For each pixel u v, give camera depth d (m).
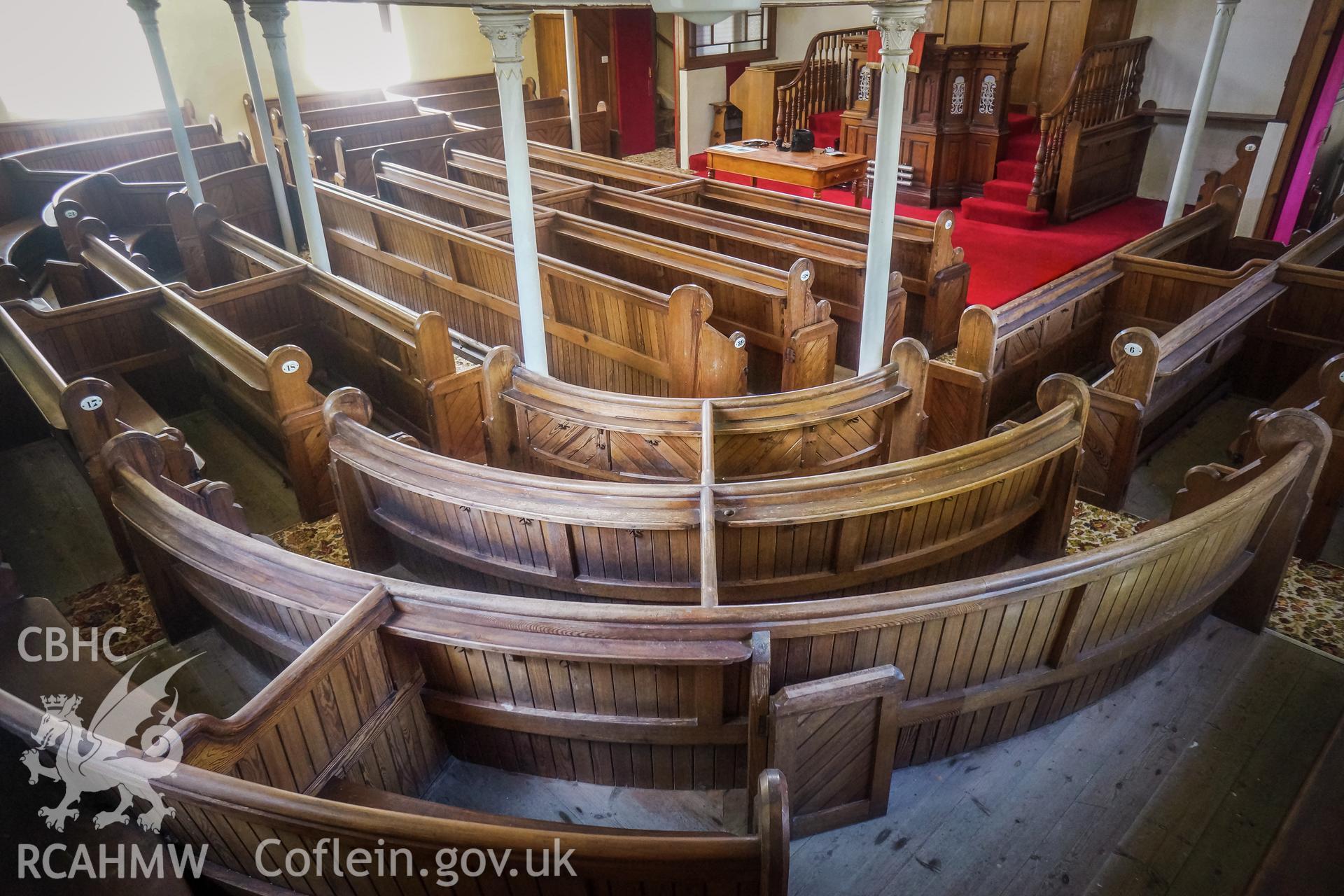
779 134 12.11
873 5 4.88
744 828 2.98
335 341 6.71
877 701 2.65
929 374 5.16
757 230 7.14
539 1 4.95
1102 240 9.56
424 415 5.79
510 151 5.29
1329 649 3.74
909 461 3.52
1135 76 10.52
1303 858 2.18
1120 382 4.74
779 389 6.35
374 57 13.90
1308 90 9.28
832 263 6.59
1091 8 10.27
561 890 2.08
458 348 6.16
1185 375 5.39
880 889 2.76
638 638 2.63
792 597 3.73
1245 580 3.72
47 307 6.29
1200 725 3.34
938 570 4.11
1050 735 3.31
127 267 6.79
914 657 2.85
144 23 7.83
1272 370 6.25
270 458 5.89
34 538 5.03
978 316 4.88
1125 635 3.25
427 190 8.66
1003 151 10.74
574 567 3.67
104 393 4.13
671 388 5.73
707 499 3.26
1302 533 4.34
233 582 3.10
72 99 11.62
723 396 5.49
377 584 2.90
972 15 11.38
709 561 2.91
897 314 6.55
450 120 11.71
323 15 13.24
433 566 4.30
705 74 13.51
